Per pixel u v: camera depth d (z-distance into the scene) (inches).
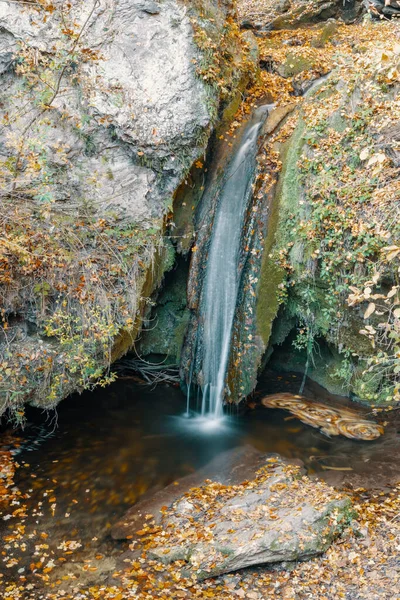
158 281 263.7
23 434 241.8
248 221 268.1
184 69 243.3
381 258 218.5
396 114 228.1
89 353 232.7
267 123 282.7
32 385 224.2
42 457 225.9
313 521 171.6
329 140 249.6
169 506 192.2
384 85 239.3
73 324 228.4
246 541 165.3
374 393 266.5
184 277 292.2
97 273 231.8
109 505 196.2
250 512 180.7
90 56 230.5
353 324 251.9
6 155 227.8
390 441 237.0
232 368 262.8
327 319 259.1
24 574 163.8
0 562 168.2
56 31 227.6
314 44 376.2
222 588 157.0
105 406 270.8
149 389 290.0
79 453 229.3
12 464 219.5
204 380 271.0
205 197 279.7
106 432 246.7
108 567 166.6
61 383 229.6
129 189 244.7
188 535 173.3
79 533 181.9
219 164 282.8
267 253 263.6
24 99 230.5
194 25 246.8
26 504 196.2
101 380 242.2
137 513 190.2
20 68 222.4
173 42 243.0
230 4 287.4
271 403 274.8
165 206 251.6
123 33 238.1
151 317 296.7
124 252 241.1
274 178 267.4
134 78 238.8
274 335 283.1
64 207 233.0
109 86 234.5
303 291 260.5
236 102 292.0
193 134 248.7
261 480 202.2
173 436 244.4
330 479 207.6
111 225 240.7
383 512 184.2
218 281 270.5
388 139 229.5
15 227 219.1
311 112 265.9
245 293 265.1
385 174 225.5
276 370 311.9
